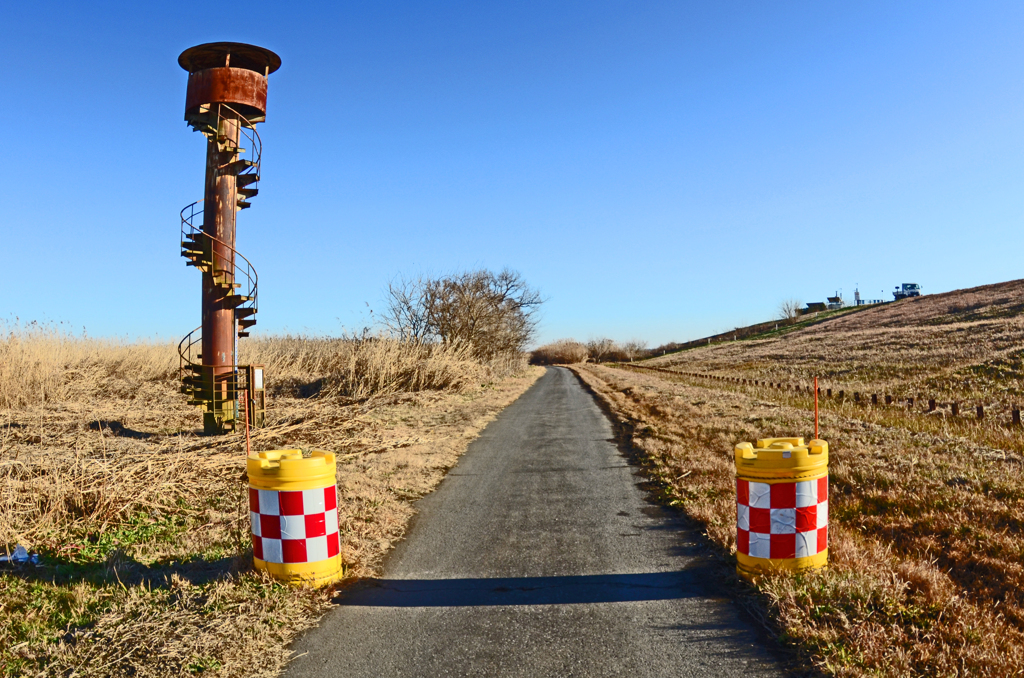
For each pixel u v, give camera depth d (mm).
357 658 4121
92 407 16062
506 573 5680
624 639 4309
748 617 4582
